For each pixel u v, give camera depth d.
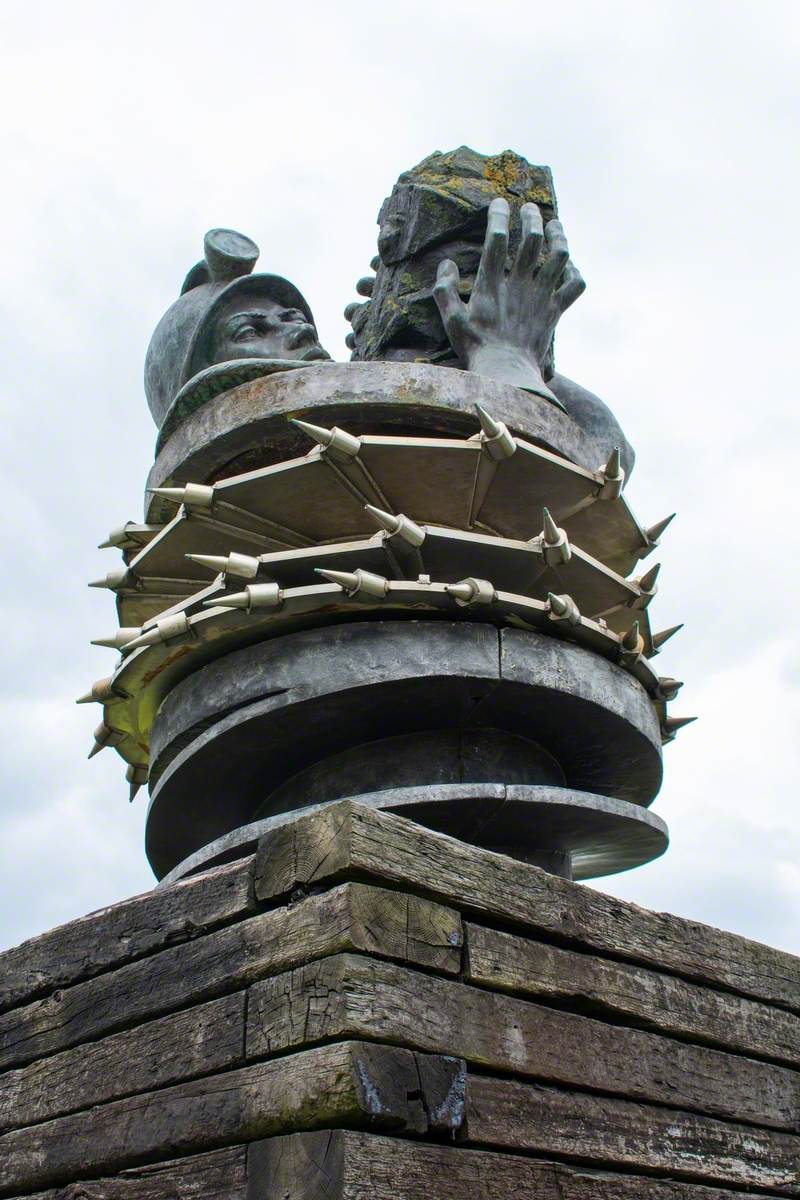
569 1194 4.90
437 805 6.47
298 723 6.85
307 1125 4.49
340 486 7.10
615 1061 5.40
